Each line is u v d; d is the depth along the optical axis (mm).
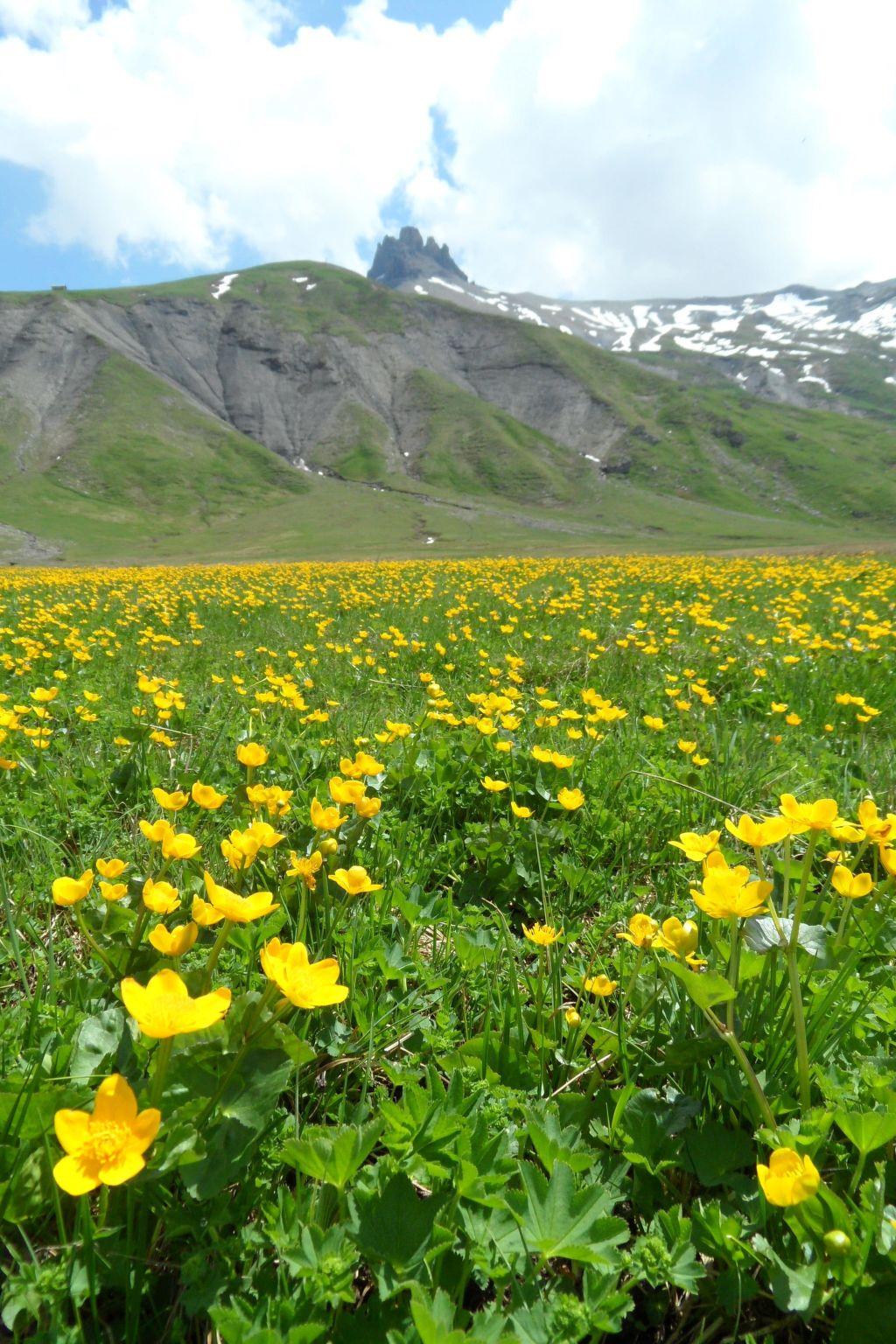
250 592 15039
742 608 12484
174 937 1556
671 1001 2035
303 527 118438
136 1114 1064
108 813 3557
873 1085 1596
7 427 154125
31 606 12852
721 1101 1755
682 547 90062
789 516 143750
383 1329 1249
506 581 17703
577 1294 1399
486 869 3197
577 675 7191
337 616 11984
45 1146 1385
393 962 2324
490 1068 1877
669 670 7117
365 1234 1333
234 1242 1359
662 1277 1314
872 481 151500
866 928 2209
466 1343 1065
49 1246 1310
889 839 1870
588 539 106125
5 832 3170
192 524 124562
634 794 3850
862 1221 1290
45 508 122312
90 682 6789
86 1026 1749
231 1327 1147
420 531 114062
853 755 4699
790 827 1836
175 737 4777
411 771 3904
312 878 2180
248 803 3244
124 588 17484
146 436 155250
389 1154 1613
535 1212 1396
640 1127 1639
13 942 2195
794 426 185875
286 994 1346
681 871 3059
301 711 5297
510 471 162750
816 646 7742
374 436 178875
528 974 2385
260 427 181750
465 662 7840
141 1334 1324
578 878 2996
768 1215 1455
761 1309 1424
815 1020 1844
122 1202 1377
